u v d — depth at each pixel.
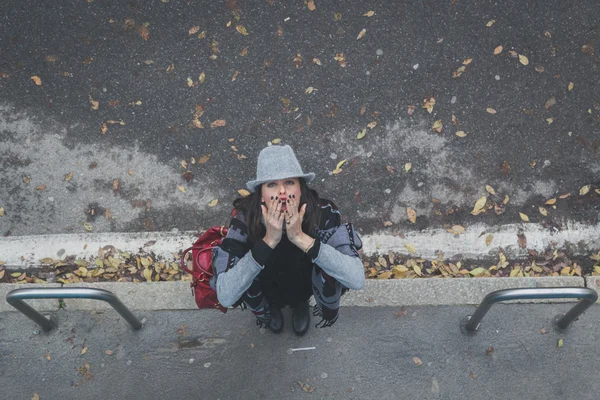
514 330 3.91
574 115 4.94
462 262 4.43
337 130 4.98
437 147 4.87
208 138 5.03
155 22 5.50
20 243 4.70
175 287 4.21
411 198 4.71
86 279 4.50
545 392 3.70
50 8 5.61
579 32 5.24
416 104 5.03
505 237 4.48
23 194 4.91
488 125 4.93
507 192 4.69
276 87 5.18
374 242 4.55
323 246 2.53
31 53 5.45
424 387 3.75
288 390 3.79
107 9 5.57
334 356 3.89
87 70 5.36
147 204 4.83
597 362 3.77
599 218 4.54
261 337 3.97
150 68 5.33
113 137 5.08
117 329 4.06
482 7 5.35
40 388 3.87
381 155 4.88
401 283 4.13
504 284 4.10
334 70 5.21
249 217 2.63
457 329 3.94
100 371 3.92
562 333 3.88
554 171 4.74
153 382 3.87
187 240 4.65
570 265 4.37
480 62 5.16
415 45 5.25
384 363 3.84
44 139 5.10
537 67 5.12
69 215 4.82
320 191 4.78
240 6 5.50
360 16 5.39
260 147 4.97
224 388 3.83
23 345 4.02
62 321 4.11
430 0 5.40
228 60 5.31
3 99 5.28
